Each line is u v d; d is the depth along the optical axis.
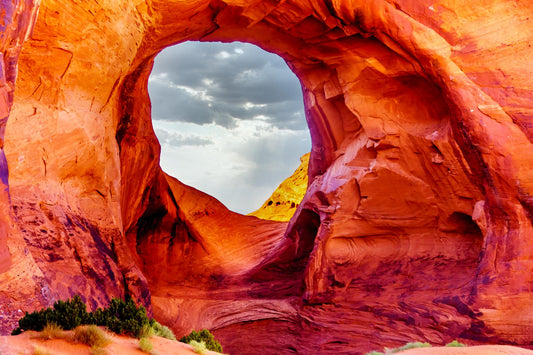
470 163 15.23
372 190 18.25
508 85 14.04
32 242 8.77
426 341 14.84
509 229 13.95
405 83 17.70
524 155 13.80
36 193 9.77
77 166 11.63
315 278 18.20
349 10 15.25
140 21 13.73
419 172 17.50
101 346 5.18
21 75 10.38
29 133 10.10
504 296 13.43
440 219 17.23
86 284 9.28
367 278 17.97
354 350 15.67
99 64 12.14
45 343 4.96
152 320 7.59
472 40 14.41
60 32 10.77
